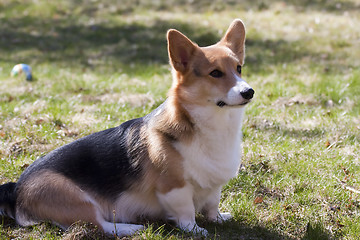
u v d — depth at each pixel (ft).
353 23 40.14
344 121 19.39
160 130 11.43
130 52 36.37
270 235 11.84
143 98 23.09
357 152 16.62
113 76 28.40
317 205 13.32
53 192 11.41
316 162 15.75
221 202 13.88
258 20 42.78
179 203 11.48
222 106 11.09
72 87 25.68
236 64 11.65
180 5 48.83
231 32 12.72
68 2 51.01
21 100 22.84
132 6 49.34
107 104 22.09
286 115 20.54
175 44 11.34
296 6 46.21
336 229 12.09
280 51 34.47
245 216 12.72
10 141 17.12
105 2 50.88
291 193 13.99
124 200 11.87
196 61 11.37
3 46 39.04
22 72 27.94
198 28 40.91
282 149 16.76
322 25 40.24
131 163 11.69
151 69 30.91
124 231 11.48
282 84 24.84
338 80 25.14
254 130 18.80
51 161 11.86
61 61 34.27
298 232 12.07
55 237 11.31
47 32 42.93
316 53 33.53
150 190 11.66
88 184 11.66
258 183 14.56
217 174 11.45
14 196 11.93
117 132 12.34
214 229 12.12
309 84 25.16
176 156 11.18
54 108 20.84
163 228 11.85
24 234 11.65
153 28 42.37
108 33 41.98
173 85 11.80
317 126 19.17
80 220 11.48
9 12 48.62
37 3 51.01
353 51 33.55
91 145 12.10
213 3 48.57
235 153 11.78
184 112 11.25
